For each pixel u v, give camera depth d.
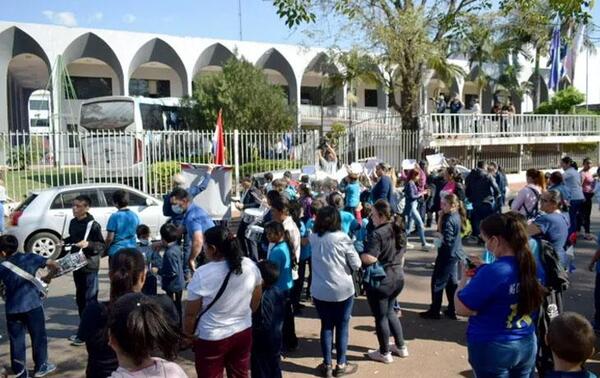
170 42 34.34
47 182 17.69
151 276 5.41
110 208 12.05
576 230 11.69
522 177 27.12
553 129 28.31
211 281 3.96
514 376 3.51
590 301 7.93
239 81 25.55
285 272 5.90
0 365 5.95
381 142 22.17
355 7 20.47
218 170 9.57
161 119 23.72
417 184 13.87
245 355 4.14
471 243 12.12
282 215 6.29
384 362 5.80
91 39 31.94
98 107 21.44
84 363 5.99
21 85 41.12
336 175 14.95
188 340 3.40
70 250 6.59
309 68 39.75
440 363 5.79
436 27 21.78
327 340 5.45
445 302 8.00
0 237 5.43
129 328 2.37
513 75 41.88
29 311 5.44
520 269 3.39
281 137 19.97
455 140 24.22
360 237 7.68
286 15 13.42
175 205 6.82
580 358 2.74
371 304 5.77
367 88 43.81
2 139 17.44
